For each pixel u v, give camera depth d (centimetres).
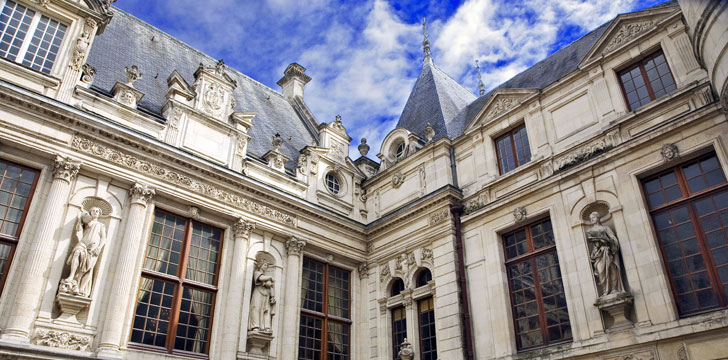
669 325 1221
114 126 1514
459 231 1784
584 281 1419
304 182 2030
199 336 1549
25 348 1186
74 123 1461
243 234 1723
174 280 1551
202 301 1598
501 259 1662
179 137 1706
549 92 1739
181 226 1636
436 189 1916
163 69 2108
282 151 2191
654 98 1483
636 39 1546
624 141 1485
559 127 1673
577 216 1496
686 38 1438
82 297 1316
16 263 1282
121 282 1393
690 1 1263
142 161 1573
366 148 2434
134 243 1459
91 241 1381
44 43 1531
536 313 1536
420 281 1881
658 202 1380
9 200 1339
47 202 1354
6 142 1348
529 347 1515
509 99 1866
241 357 1561
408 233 1945
